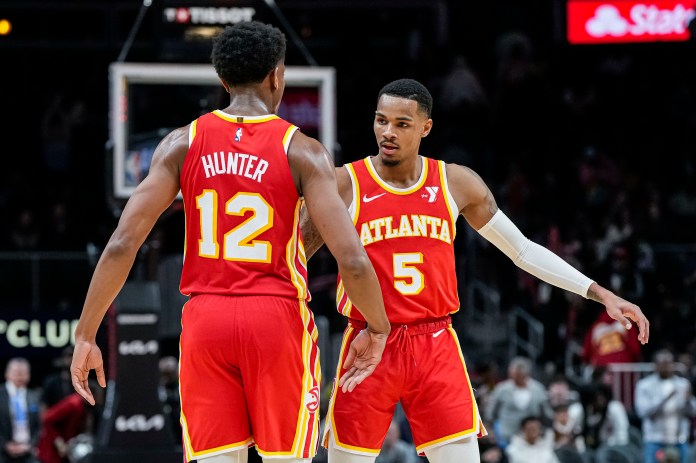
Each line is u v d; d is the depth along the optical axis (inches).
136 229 229.1
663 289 925.8
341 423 276.2
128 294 533.6
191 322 230.2
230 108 235.9
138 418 526.6
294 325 229.5
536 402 664.4
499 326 950.4
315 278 876.6
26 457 613.9
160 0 587.8
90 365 228.5
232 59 235.1
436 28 1194.0
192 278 233.6
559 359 898.1
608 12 1150.3
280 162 230.1
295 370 229.0
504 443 658.8
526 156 1146.0
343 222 226.7
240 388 230.7
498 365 887.1
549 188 1099.9
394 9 1186.6
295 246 233.0
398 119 273.7
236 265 229.0
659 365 706.2
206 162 231.3
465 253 1000.2
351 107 1182.9
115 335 532.4
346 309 277.7
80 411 629.3
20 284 809.5
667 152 1173.7
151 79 580.1
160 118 580.7
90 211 1079.6
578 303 906.7
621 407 692.7
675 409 698.2
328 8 1144.8
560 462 643.5
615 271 925.8
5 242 1035.3
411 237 277.7
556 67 1216.8
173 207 504.4
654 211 1051.9
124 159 573.6
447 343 280.7
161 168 234.4
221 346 226.8
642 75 1215.6
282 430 228.8
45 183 1104.8
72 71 1164.5
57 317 811.4
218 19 591.5
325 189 228.5
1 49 1150.3
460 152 1131.9
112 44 1143.0
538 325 919.7
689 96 1203.2
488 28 1207.6
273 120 234.1
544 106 1171.3
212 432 229.1
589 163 1133.7
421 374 276.2
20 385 637.9
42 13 1144.2
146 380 529.0
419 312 277.3
